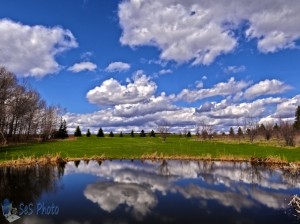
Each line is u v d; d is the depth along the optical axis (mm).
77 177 34281
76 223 18578
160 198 24938
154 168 41531
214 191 27516
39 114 98125
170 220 19359
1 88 69125
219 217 19969
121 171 38875
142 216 20094
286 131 73250
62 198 24578
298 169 40062
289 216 20094
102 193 26578
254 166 43312
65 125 109938
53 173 36781
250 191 27438
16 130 92938
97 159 51000
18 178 33250
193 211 21219
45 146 66812
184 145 73688
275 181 32219
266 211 21266
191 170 39750
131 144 76500
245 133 106812
